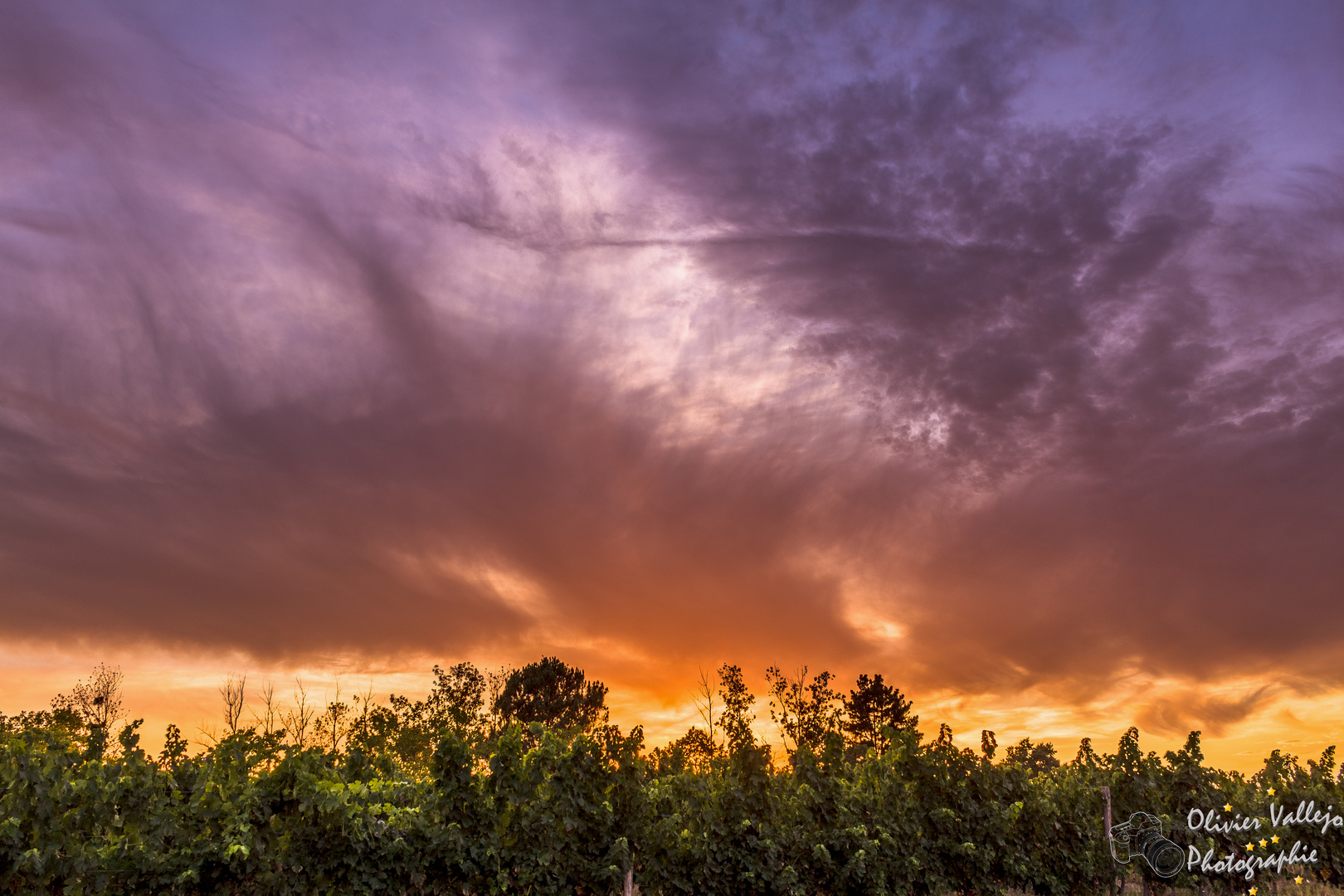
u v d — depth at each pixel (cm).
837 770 1416
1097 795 1670
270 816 966
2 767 848
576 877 1101
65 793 873
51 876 838
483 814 1071
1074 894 1555
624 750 1193
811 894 1276
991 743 1628
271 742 1032
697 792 1279
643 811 1185
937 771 1484
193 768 990
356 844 980
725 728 1337
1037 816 1552
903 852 1377
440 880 1029
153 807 928
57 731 927
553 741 1149
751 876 1205
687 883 1180
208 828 943
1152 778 1733
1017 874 1460
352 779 1084
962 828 1441
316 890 960
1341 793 1766
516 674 4025
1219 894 1650
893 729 1548
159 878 898
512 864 1066
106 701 2136
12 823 817
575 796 1120
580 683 4175
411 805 1095
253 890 946
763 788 1285
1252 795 1805
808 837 1305
